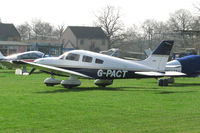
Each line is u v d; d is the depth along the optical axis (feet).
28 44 355.97
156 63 113.50
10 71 199.11
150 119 62.08
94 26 531.09
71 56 113.29
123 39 504.84
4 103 77.10
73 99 84.17
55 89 107.76
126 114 66.03
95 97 88.22
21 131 53.67
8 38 537.24
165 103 79.20
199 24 449.89
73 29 528.22
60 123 58.75
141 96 91.15
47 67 107.14
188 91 106.73
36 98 85.46
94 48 517.14
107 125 57.62
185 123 59.21
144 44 536.83
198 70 147.54
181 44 435.53
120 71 109.60
